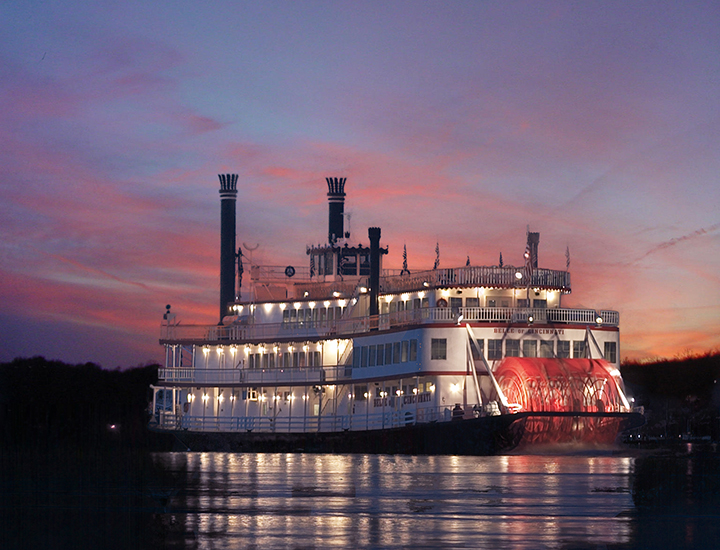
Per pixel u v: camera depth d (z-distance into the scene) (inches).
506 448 2564.0
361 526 1423.5
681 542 1289.4
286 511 1587.1
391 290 3134.8
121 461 2689.5
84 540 1334.9
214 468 2374.5
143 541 1322.6
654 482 1923.0
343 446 2913.4
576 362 2733.8
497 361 2746.1
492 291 2938.0
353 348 3046.3
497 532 1364.4
